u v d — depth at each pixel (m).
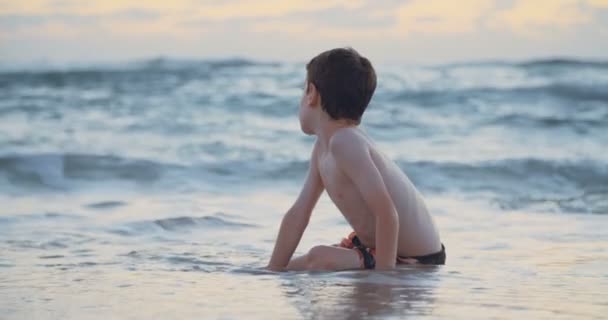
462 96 14.19
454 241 4.32
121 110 13.77
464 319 2.44
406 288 2.89
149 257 3.69
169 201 5.95
